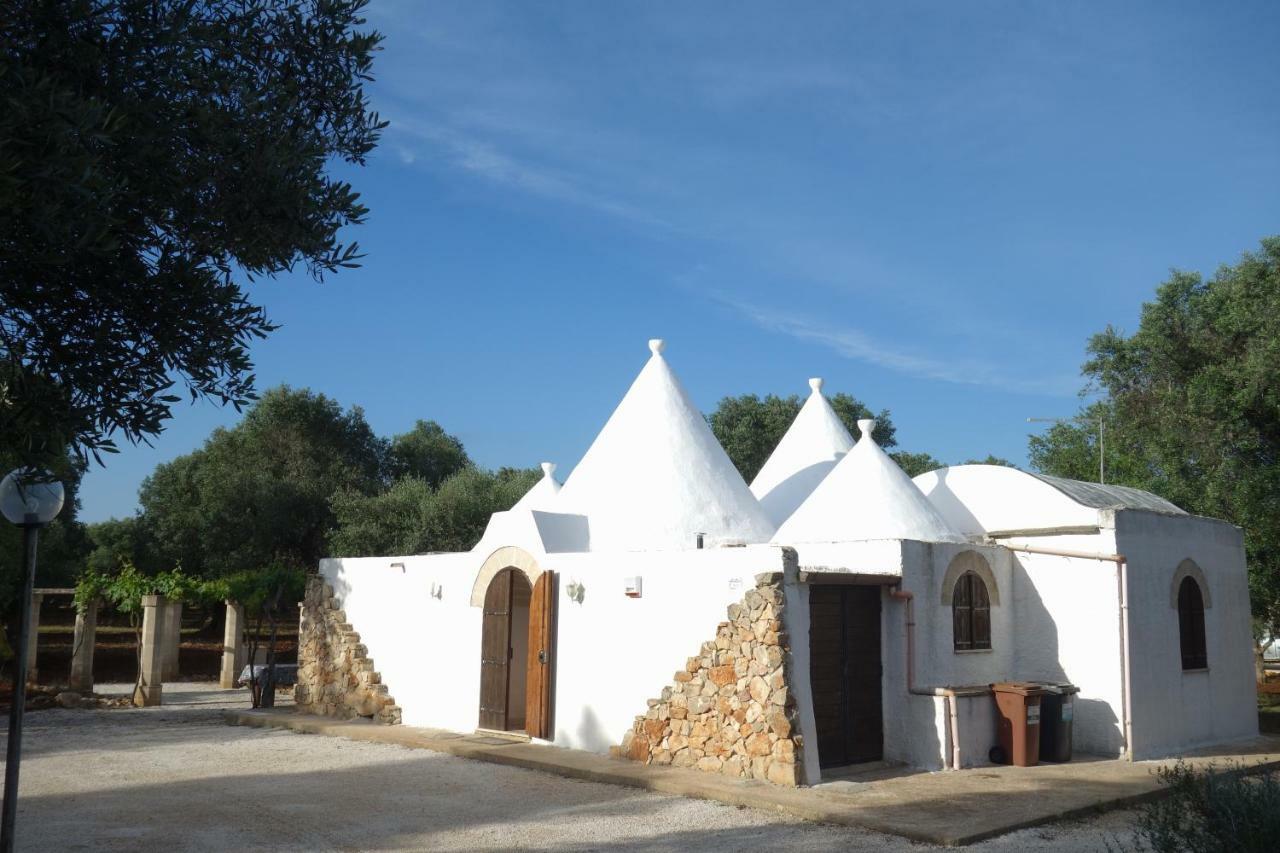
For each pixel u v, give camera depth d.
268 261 5.59
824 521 15.05
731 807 10.10
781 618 11.16
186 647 37.53
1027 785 11.05
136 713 19.95
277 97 5.59
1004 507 15.73
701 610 12.06
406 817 9.62
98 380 4.77
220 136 5.12
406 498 34.16
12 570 23.41
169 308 4.87
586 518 15.76
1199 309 22.36
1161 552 14.88
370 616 17.39
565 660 13.78
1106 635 13.82
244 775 12.06
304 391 42.78
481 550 15.45
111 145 4.61
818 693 11.86
